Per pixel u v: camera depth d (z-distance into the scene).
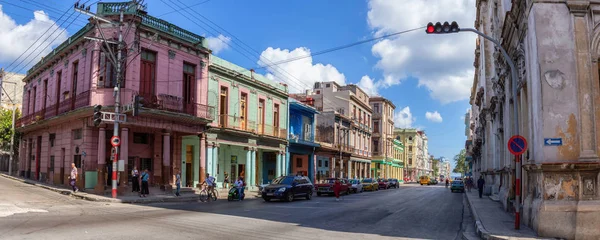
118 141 21.14
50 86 29.91
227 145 31.66
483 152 37.75
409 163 107.75
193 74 27.91
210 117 27.72
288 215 16.06
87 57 24.70
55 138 27.98
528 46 13.38
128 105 21.91
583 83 11.82
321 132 49.91
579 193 11.16
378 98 76.00
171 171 26.92
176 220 13.23
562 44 12.02
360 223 14.06
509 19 15.66
